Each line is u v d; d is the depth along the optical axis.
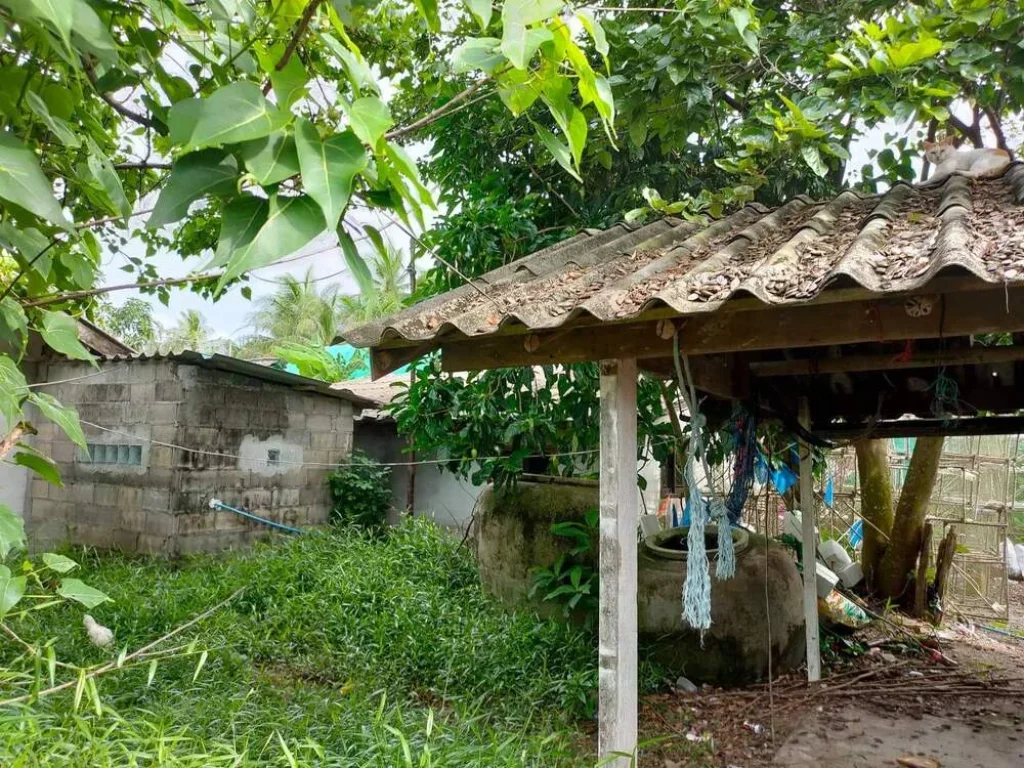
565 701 4.94
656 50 4.96
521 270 4.09
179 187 1.40
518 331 3.07
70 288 2.19
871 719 5.23
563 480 7.18
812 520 6.06
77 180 2.11
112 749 2.75
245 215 1.39
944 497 11.41
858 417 5.81
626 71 5.21
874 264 2.59
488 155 7.18
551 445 6.93
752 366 4.86
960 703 5.59
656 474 9.80
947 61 3.98
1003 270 2.32
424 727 4.02
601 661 3.44
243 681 4.88
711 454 6.50
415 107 6.44
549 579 6.32
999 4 3.92
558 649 5.66
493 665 5.41
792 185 6.54
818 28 5.18
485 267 6.78
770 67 5.01
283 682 5.27
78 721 2.62
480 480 6.94
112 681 4.43
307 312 19.86
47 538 9.66
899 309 2.83
